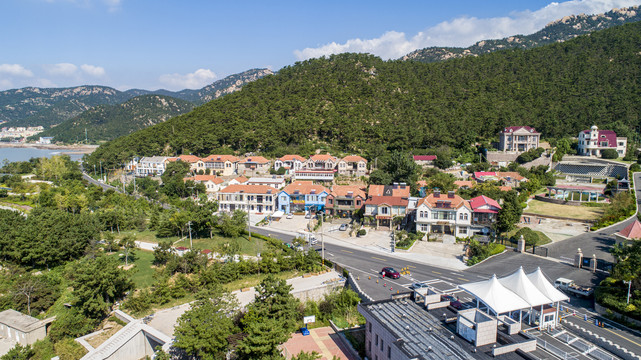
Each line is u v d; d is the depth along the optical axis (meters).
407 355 36.84
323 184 136.25
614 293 57.75
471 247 81.12
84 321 60.31
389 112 187.62
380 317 46.03
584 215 100.12
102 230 100.25
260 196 120.25
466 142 165.00
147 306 63.22
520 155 146.75
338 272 74.62
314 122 184.88
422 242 90.25
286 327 53.72
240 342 48.03
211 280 69.44
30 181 168.62
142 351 56.88
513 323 41.81
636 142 153.75
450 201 92.75
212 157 163.25
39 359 55.31
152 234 100.50
